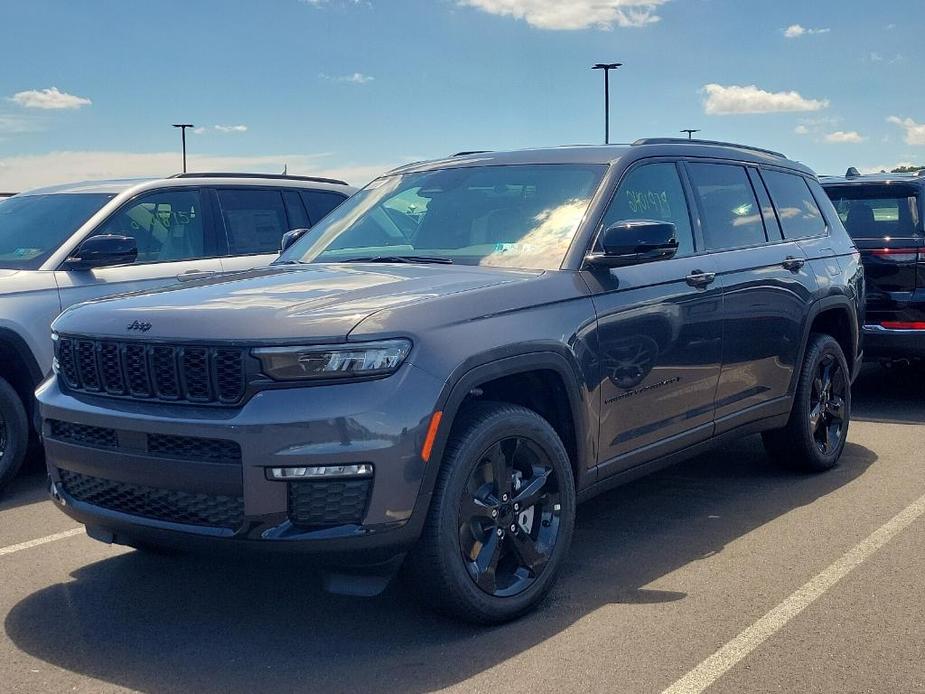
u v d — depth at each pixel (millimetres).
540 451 4125
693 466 6602
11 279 6406
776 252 5891
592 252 4582
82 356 4012
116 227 7117
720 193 5652
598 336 4422
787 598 4266
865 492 5918
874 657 3688
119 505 3902
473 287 4082
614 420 4582
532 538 4168
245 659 3746
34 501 6031
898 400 8836
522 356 4008
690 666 3627
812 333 6336
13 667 3699
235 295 4008
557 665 3646
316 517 3535
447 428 3697
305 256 5191
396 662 3695
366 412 3518
